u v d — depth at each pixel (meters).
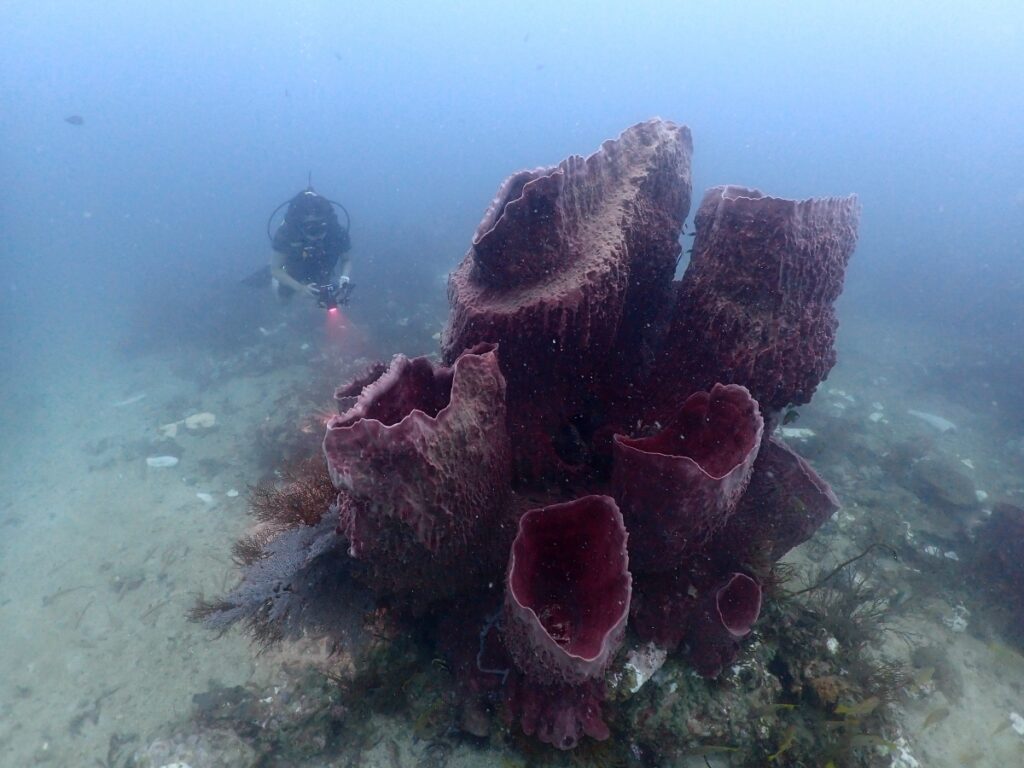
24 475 9.02
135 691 4.51
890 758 3.16
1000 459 9.73
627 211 2.99
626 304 3.25
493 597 2.78
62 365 15.74
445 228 34.56
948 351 17.08
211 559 6.11
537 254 2.77
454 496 2.13
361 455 1.90
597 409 3.30
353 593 2.90
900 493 7.33
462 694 2.89
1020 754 3.72
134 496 7.65
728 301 2.79
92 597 5.79
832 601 4.21
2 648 5.29
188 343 15.78
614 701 2.77
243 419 9.88
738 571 3.08
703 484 2.23
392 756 3.09
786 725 3.04
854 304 23.62
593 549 2.44
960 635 4.84
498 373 2.33
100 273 36.69
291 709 3.46
